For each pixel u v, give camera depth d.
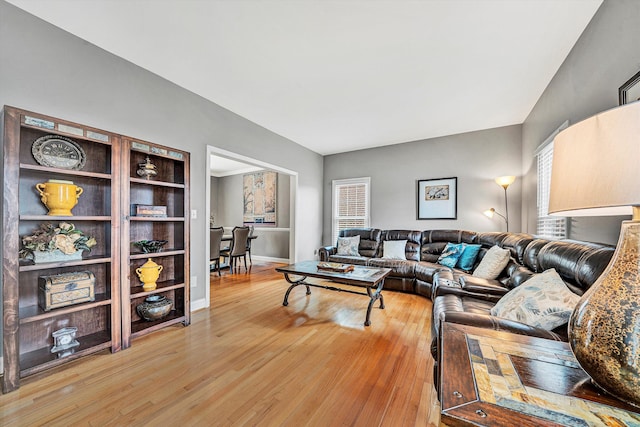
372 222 5.35
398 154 5.09
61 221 2.02
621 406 0.60
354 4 1.82
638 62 1.44
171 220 2.60
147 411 1.44
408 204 4.97
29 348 1.87
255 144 4.06
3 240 1.58
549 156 2.94
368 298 3.55
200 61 2.50
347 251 4.71
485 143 4.31
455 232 4.13
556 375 0.72
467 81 2.83
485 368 0.75
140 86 2.58
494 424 0.54
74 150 2.03
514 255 2.81
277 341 2.28
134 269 2.55
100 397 1.55
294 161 5.03
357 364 1.92
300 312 2.99
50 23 2.00
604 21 1.77
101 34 2.13
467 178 4.45
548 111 2.87
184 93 2.99
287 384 1.69
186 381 1.71
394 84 2.91
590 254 1.37
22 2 1.81
